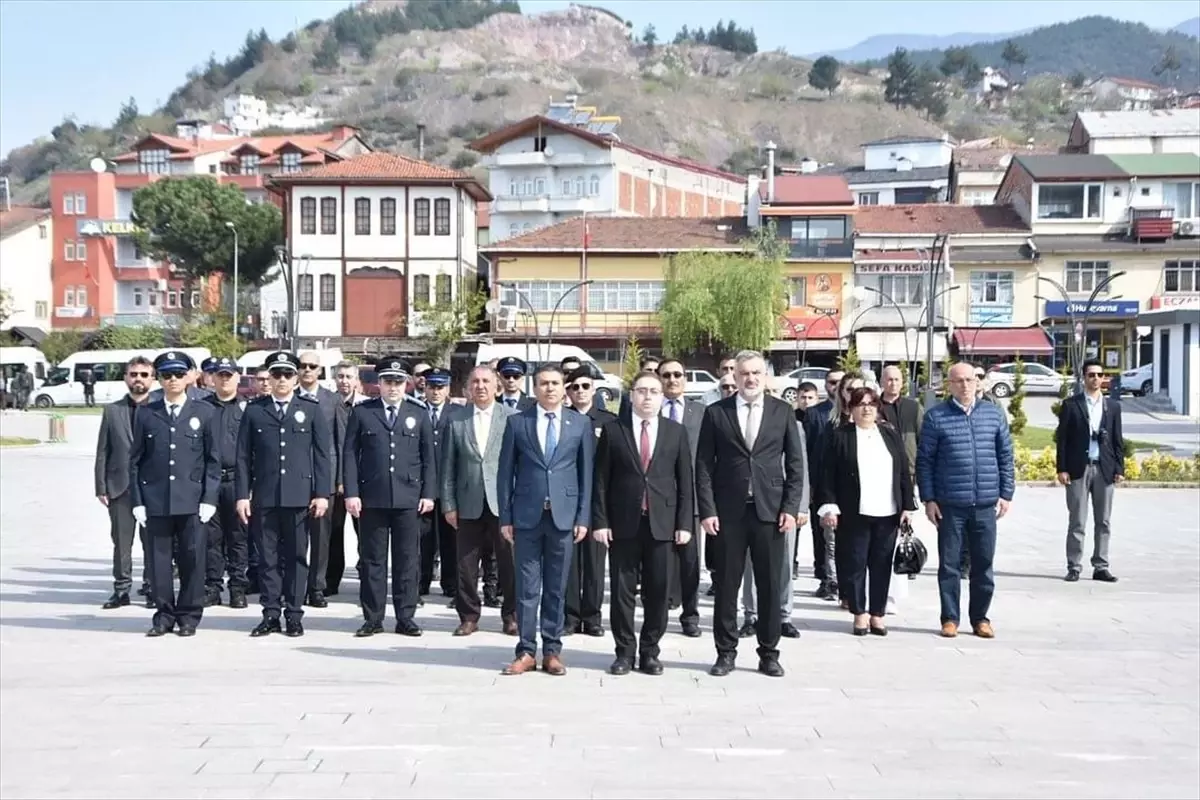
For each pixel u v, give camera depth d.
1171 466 24.84
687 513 9.13
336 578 12.84
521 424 9.27
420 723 7.67
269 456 10.58
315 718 7.78
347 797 6.27
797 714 7.96
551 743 7.23
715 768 6.78
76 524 18.34
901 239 62.66
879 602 10.69
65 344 70.62
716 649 9.38
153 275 87.44
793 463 9.12
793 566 11.02
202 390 12.73
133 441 10.69
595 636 10.77
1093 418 13.62
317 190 63.50
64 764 6.83
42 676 8.98
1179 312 45.06
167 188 76.94
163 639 10.43
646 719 7.81
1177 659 9.72
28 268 86.12
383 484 10.48
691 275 59.78
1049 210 61.62
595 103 192.62
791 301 62.28
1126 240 60.75
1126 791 6.47
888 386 12.25
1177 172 60.88
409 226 63.53
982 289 61.00
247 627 11.03
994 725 7.74
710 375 56.84
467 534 10.62
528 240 64.00
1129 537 17.52
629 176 82.31
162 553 10.59
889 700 8.37
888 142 109.06
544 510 9.12
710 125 198.88
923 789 6.46
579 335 63.12
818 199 62.97
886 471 10.56
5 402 56.97
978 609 10.63
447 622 11.36
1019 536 17.62
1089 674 9.19
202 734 7.41
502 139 81.38
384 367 10.62
